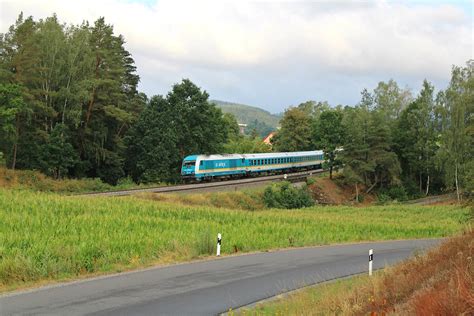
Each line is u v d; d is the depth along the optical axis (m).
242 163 75.31
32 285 17.44
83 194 46.97
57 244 22.48
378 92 109.75
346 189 89.88
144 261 23.08
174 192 55.00
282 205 66.06
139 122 80.44
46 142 63.28
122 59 88.19
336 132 91.50
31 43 63.12
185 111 82.00
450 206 68.62
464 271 10.59
